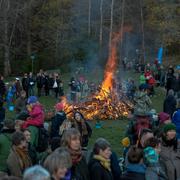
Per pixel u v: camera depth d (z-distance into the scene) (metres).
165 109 20.62
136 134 11.07
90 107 25.34
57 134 13.45
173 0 69.62
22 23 64.69
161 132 9.41
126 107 26.05
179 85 31.47
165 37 64.56
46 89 36.19
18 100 19.03
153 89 35.72
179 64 62.75
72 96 31.77
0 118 16.44
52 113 22.45
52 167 6.51
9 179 5.48
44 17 65.88
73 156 7.70
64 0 66.81
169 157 9.03
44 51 64.25
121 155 16.19
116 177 8.39
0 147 9.20
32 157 9.20
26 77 34.53
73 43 64.94
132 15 70.69
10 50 63.50
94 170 7.88
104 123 24.09
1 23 59.94
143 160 7.90
